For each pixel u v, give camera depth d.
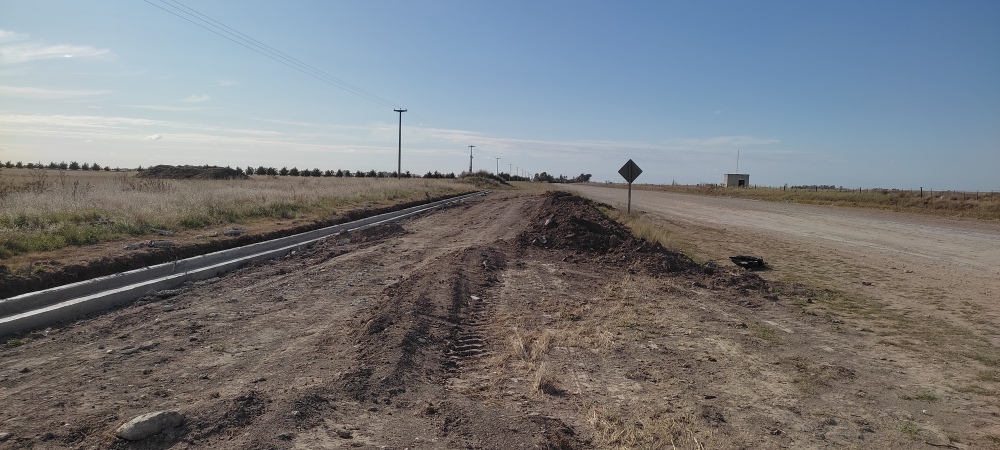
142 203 16.69
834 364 6.83
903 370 6.70
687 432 4.77
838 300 10.92
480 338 7.46
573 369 6.36
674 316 9.03
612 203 47.00
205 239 12.99
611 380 6.05
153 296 8.74
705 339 7.79
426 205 33.22
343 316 8.03
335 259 13.19
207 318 7.69
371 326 7.16
